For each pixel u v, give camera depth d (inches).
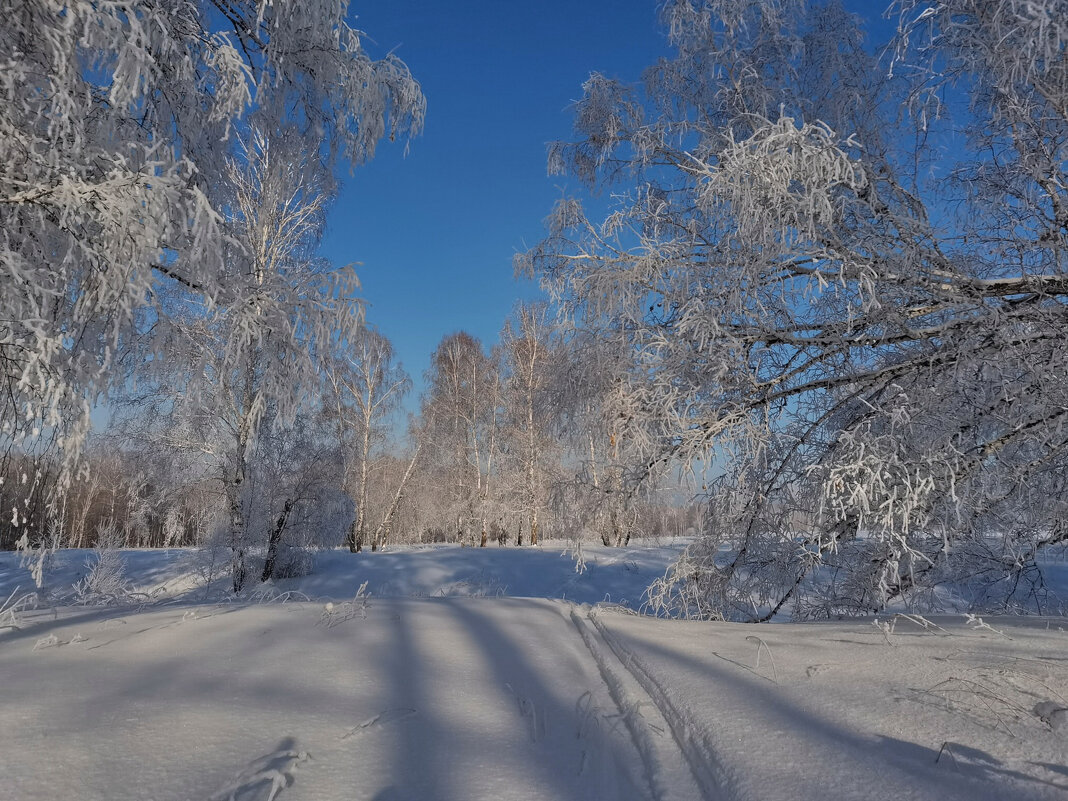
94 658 103.4
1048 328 153.0
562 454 218.4
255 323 142.4
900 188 176.9
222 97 155.3
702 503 192.4
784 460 185.3
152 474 494.6
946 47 156.0
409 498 1230.3
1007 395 153.0
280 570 566.3
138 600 220.4
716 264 179.0
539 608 168.2
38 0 111.3
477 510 1034.1
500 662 110.6
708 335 169.0
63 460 130.6
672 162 216.1
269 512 519.2
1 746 65.9
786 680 94.7
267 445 486.0
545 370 219.0
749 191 151.5
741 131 199.3
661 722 83.0
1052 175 164.6
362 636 123.0
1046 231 166.6
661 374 173.6
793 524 190.2
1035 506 180.2
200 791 59.7
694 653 113.2
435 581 585.9
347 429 600.4
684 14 198.5
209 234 123.9
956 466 151.1
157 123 158.1
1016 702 80.6
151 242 116.0
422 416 1138.7
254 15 174.6
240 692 87.0
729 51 201.0
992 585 214.7
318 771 65.4
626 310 183.0
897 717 77.7
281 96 185.5
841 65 195.3
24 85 116.2
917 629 134.0
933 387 158.2
